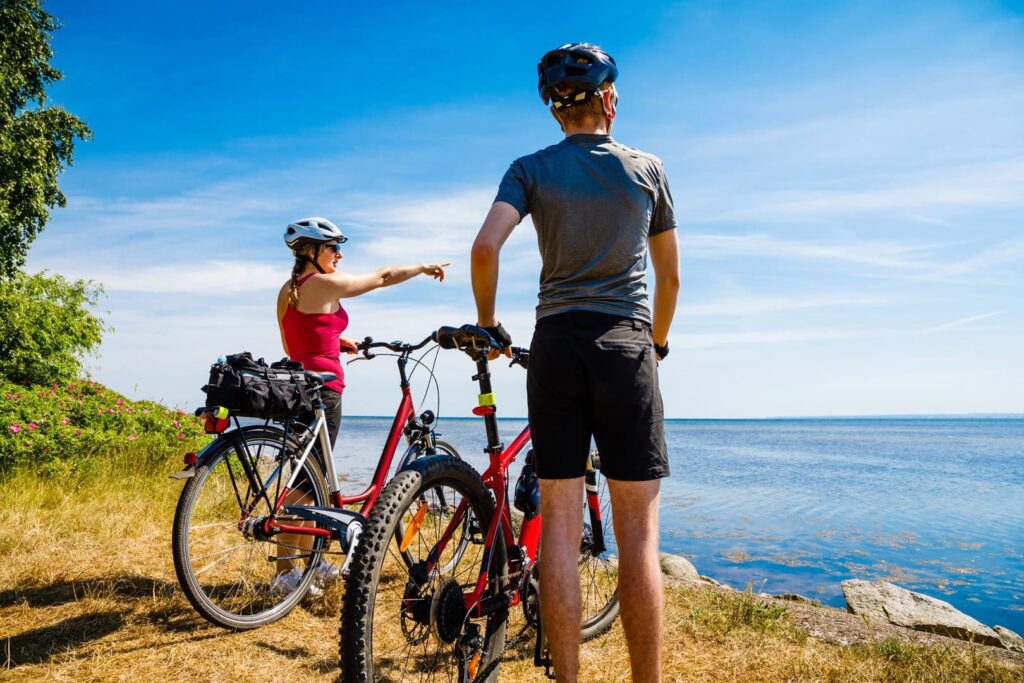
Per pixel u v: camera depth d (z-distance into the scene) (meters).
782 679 2.73
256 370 2.87
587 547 3.11
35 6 17.47
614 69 2.05
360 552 1.83
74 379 13.95
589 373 1.82
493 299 1.91
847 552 14.62
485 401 2.27
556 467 1.87
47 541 4.30
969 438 115.94
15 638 2.81
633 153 2.00
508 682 2.57
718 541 15.88
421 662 2.03
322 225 3.49
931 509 23.20
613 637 3.15
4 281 14.89
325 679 2.56
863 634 3.42
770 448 76.06
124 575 3.65
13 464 6.56
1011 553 14.80
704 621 3.41
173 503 5.76
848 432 159.75
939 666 2.91
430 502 2.13
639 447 1.83
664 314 2.15
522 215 1.91
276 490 2.96
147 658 2.66
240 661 2.68
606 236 1.87
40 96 17.89
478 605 2.14
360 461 16.34
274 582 3.31
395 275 3.62
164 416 10.26
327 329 3.45
